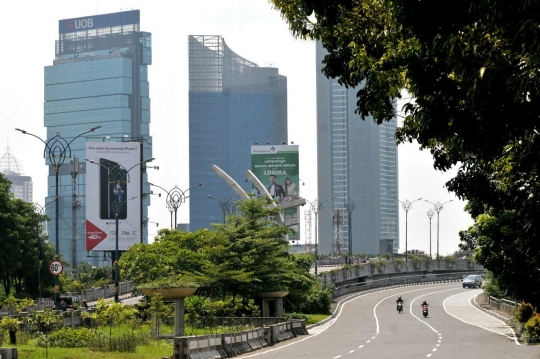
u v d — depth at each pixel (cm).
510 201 3180
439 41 2236
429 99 2578
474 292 12094
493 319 7656
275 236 7125
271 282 6738
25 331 4706
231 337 4459
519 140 2805
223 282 6575
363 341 5375
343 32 2962
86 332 4250
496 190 3206
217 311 6556
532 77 2152
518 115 2341
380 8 2833
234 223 7006
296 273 7581
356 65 3028
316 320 7656
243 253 6744
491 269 5059
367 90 3123
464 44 2234
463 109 2488
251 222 6975
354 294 11600
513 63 2208
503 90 2277
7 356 3278
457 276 15138
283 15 3117
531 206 2898
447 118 2527
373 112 3141
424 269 15175
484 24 2127
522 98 2191
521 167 2844
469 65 2247
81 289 10206
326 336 5991
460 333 6000
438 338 5534
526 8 1984
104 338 4144
